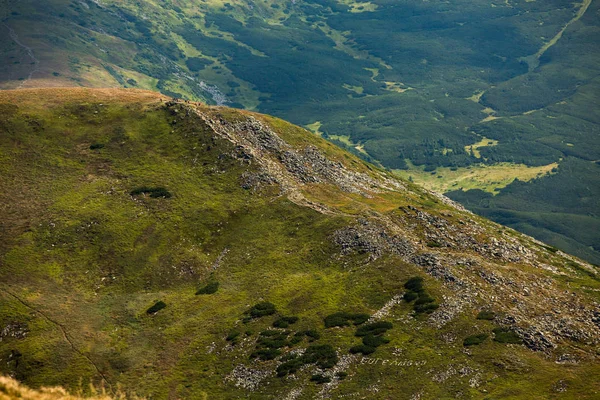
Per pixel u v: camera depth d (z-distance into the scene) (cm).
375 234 11131
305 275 10612
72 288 10556
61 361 8994
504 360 7681
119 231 11619
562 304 9238
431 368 7812
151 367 8906
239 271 11012
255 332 9288
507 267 10350
